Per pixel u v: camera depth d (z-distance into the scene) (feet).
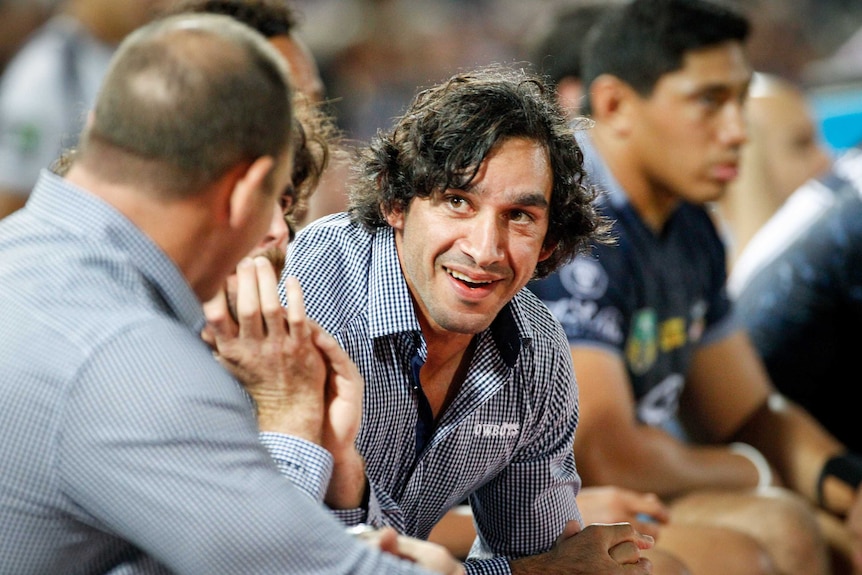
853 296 35.76
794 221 37.47
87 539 14.88
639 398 31.12
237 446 14.49
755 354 34.73
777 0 76.33
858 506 30.58
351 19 69.87
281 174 15.52
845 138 57.36
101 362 14.12
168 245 15.01
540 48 38.42
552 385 20.54
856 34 71.41
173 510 14.14
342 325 18.74
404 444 19.83
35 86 39.04
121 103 14.58
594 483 28.09
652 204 30.55
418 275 18.54
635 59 29.91
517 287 18.48
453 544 25.20
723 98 29.91
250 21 28.99
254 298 16.53
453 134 17.74
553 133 18.53
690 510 29.40
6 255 15.05
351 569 14.85
